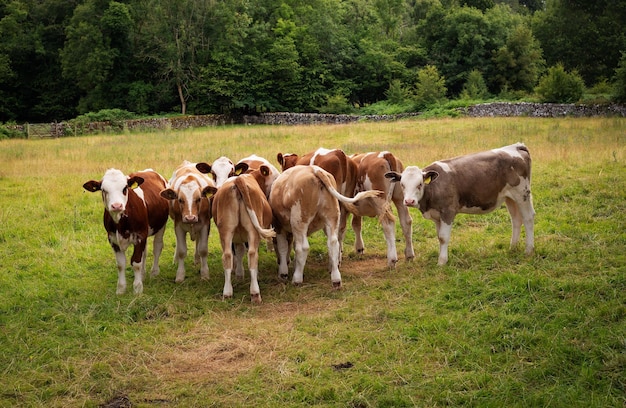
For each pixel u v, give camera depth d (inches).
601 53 2306.8
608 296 297.1
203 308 328.8
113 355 276.8
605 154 661.3
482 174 366.0
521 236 416.8
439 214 369.1
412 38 2482.8
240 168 398.0
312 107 2052.2
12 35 2210.9
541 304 294.2
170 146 984.9
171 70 2054.6
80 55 2069.4
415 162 678.5
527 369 243.8
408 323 292.5
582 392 225.3
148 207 364.2
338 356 266.7
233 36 2057.1
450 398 229.1
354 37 2341.3
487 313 291.6
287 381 247.1
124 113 1872.5
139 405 234.4
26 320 313.4
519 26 2146.9
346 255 420.8
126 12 2046.0
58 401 241.4
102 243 457.7
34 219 520.4
